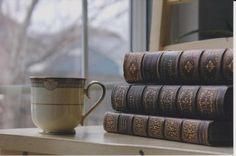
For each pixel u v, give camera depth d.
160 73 0.73
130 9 1.53
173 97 0.69
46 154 0.70
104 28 1.51
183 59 0.69
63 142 0.68
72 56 1.49
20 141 0.73
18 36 1.46
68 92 0.75
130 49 1.52
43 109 0.75
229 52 0.63
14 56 1.45
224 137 0.61
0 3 1.43
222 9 1.42
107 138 0.70
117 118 0.78
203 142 0.61
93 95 1.29
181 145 0.62
